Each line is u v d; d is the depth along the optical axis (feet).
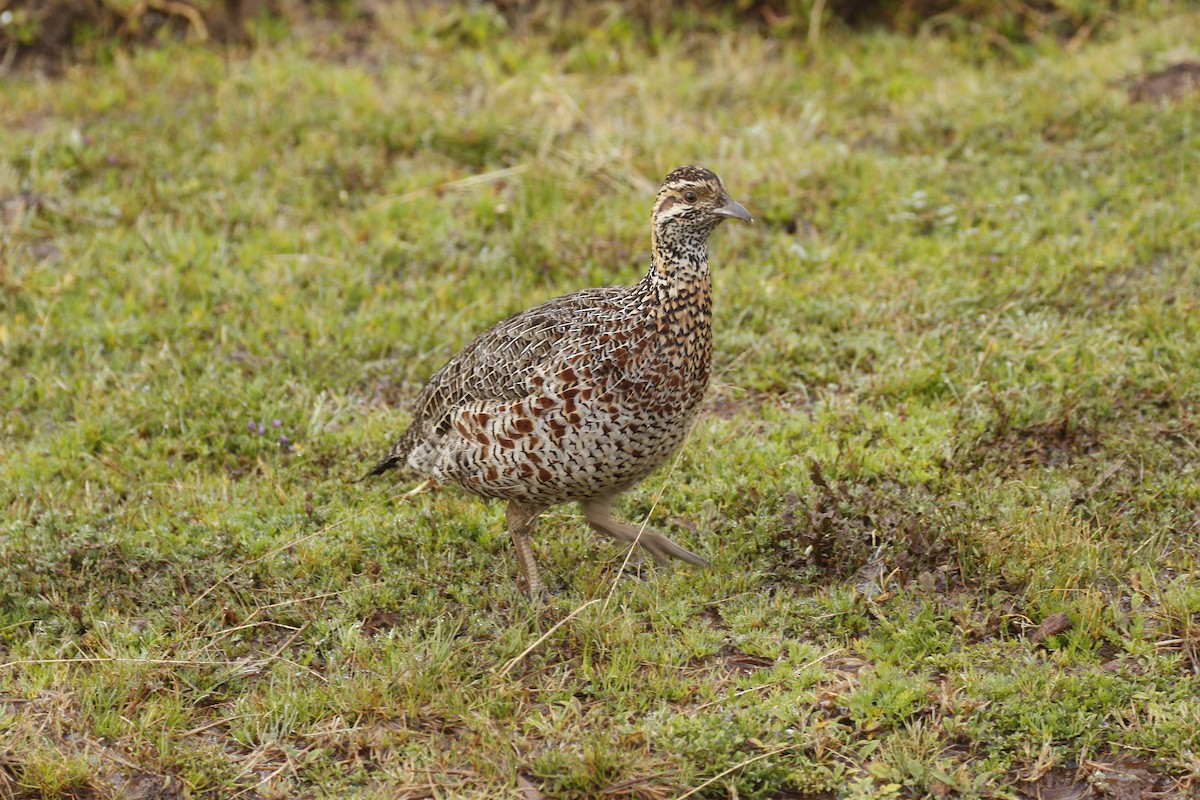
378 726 27.45
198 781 26.03
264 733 27.40
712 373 40.32
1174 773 25.25
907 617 29.19
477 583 31.68
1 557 32.22
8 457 37.24
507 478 29.99
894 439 36.27
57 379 40.42
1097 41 63.16
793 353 40.81
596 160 51.49
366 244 47.60
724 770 25.63
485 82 59.26
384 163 52.49
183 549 32.94
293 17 65.10
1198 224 44.78
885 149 53.42
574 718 27.32
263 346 41.78
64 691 28.43
